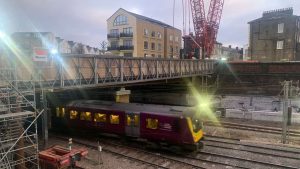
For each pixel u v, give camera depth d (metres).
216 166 15.51
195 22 53.72
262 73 41.41
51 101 23.95
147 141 18.53
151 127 17.98
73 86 17.92
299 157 16.73
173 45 69.06
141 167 15.20
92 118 20.84
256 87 41.84
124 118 19.14
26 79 14.99
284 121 19.84
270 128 23.86
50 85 16.73
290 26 52.22
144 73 25.23
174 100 38.94
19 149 12.78
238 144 19.59
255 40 57.03
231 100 38.16
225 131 23.64
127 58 22.36
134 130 18.77
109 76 21.09
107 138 21.20
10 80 12.91
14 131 13.48
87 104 21.52
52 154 14.61
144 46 57.91
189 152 17.59
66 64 17.69
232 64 43.97
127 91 26.36
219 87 44.94
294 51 52.69
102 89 26.20
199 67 39.25
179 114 17.11
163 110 17.98
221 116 30.14
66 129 23.06
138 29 55.59
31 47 15.30
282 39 53.38
